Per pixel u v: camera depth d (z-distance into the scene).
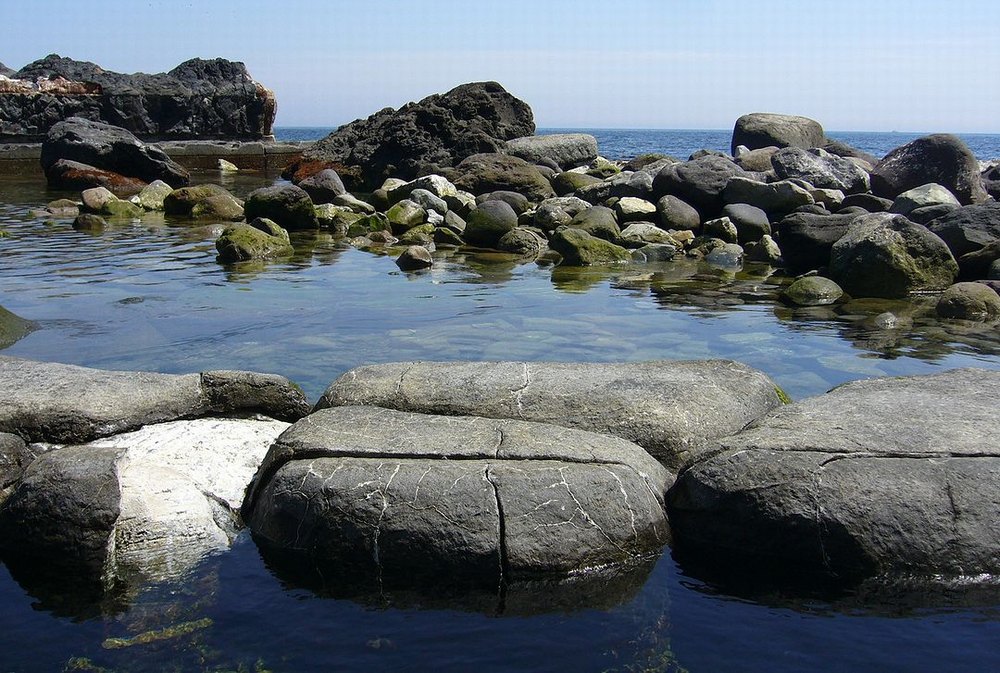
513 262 15.68
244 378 6.37
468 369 6.25
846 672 3.99
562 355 9.16
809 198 17.97
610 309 11.55
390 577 4.74
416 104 31.55
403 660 4.07
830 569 4.85
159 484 5.23
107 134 30.17
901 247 12.78
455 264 15.33
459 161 29.27
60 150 29.31
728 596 4.65
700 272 14.74
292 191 19.75
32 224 19.77
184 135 41.88
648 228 17.28
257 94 43.53
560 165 29.38
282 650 4.14
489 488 4.81
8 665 4.02
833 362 9.00
